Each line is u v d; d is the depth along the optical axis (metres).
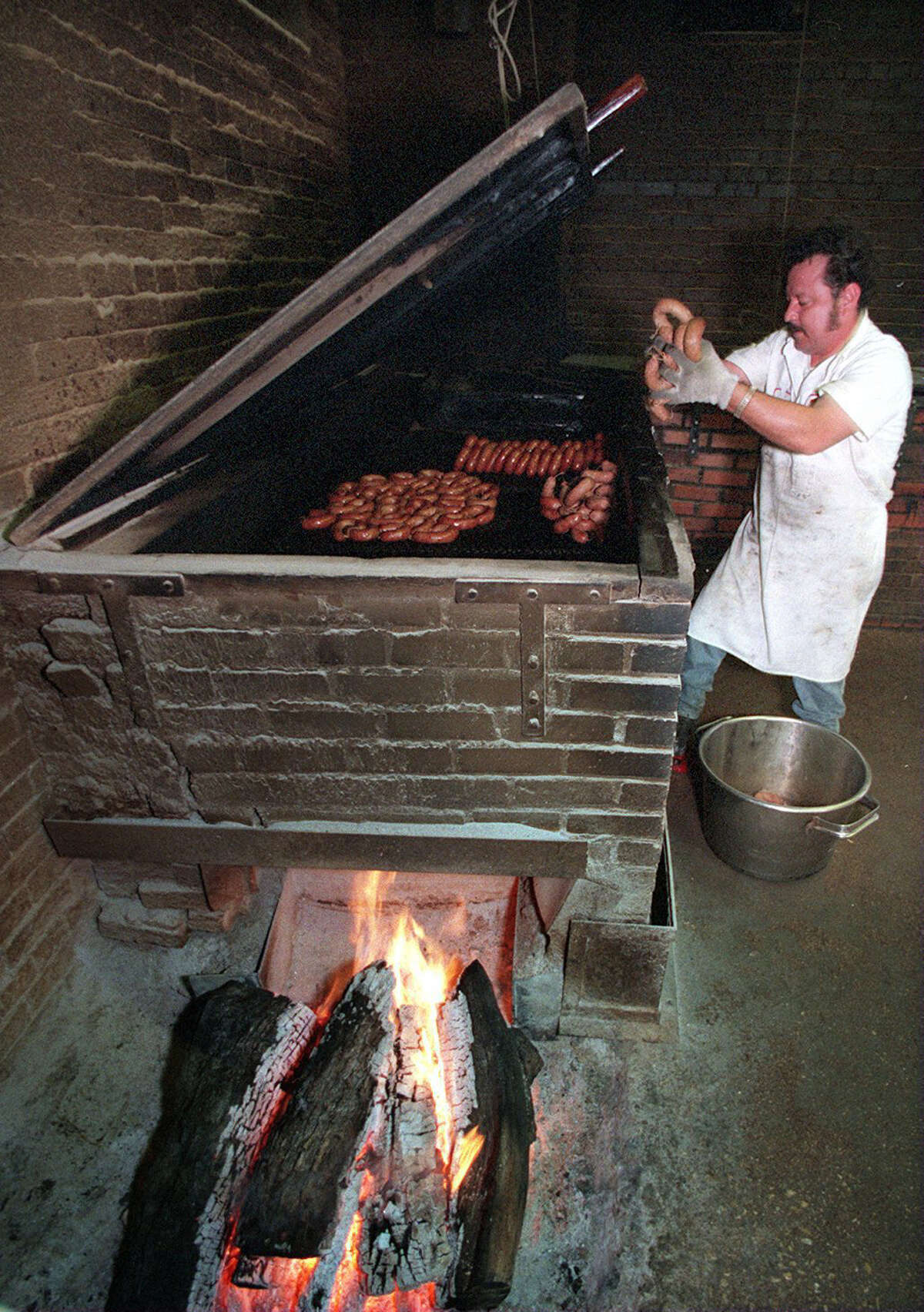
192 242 2.73
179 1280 1.56
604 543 2.43
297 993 2.42
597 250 4.66
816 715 2.95
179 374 2.70
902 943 2.57
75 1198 1.88
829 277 2.16
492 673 1.79
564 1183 1.90
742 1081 2.13
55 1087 2.10
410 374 4.11
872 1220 1.83
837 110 4.19
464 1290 1.57
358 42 3.80
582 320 4.84
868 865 2.88
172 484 2.35
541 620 1.71
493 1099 1.80
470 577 1.67
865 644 4.29
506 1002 2.37
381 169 4.07
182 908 2.34
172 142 2.57
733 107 4.25
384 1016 1.92
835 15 3.99
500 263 3.32
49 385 2.07
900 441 2.41
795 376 2.50
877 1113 2.06
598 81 4.30
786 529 2.62
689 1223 1.83
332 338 2.10
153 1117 2.04
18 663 1.89
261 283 3.25
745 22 4.06
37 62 1.95
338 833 2.06
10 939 2.06
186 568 1.73
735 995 2.38
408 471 3.17
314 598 1.72
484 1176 1.69
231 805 2.07
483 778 1.96
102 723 1.97
